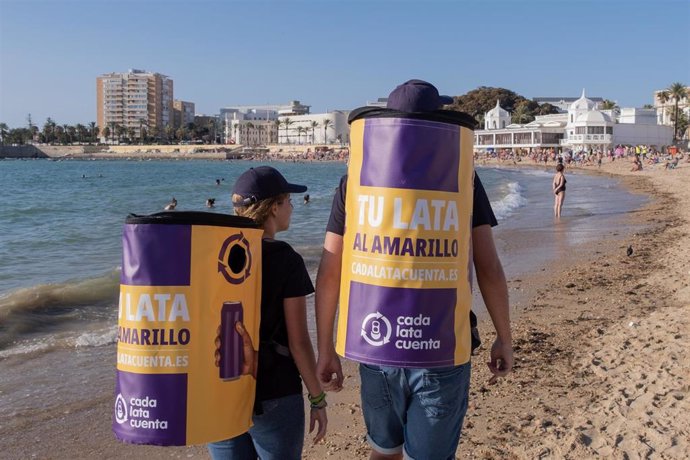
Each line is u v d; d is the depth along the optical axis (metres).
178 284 2.45
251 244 2.66
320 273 2.80
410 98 2.48
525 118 145.88
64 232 20.08
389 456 2.92
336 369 2.89
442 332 2.41
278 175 3.05
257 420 2.83
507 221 20.69
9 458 4.71
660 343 6.45
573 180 51.94
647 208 24.34
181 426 2.46
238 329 2.60
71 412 5.57
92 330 8.17
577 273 11.20
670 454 4.11
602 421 4.68
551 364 6.14
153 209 30.78
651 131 106.31
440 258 2.40
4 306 9.06
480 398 5.31
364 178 2.44
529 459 4.18
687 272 10.51
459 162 2.43
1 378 6.36
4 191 44.34
